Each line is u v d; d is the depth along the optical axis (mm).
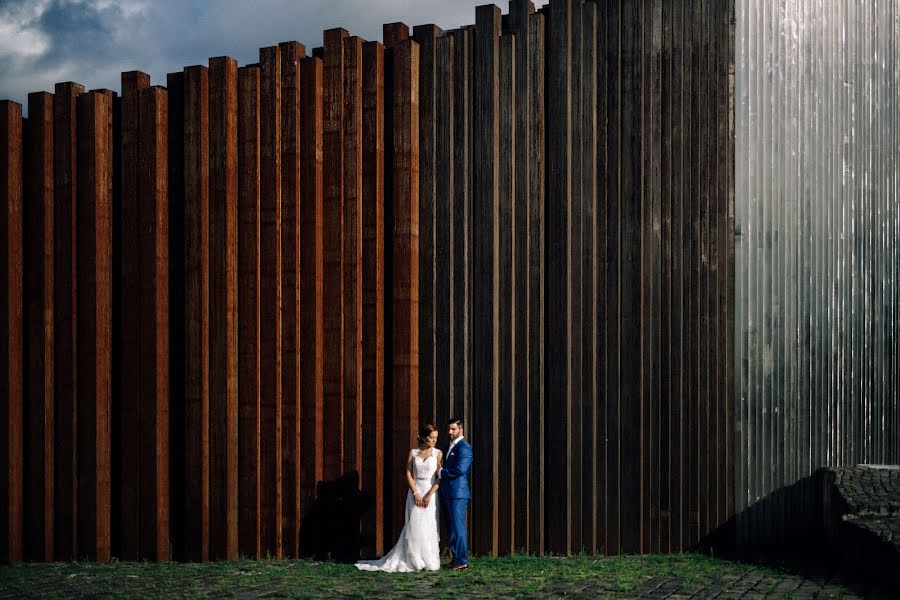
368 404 11273
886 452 11570
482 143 11062
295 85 11664
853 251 11195
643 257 10469
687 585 8133
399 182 11281
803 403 10586
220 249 11859
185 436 11891
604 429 10500
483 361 10953
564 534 10516
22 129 13055
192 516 11695
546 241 10867
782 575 8484
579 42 10773
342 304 11438
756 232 10414
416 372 11219
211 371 11836
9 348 12695
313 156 11539
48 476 12555
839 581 8078
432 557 9867
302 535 11359
